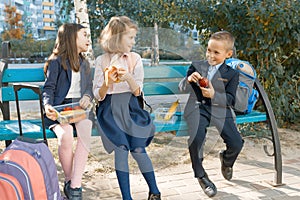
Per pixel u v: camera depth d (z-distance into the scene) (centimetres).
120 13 473
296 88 438
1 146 365
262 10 381
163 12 438
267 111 276
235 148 262
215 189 259
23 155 203
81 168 236
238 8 413
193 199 256
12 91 281
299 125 455
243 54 417
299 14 393
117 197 262
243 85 271
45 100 238
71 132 232
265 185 279
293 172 304
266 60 415
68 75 246
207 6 427
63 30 252
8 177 196
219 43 254
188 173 297
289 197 258
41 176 204
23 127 247
